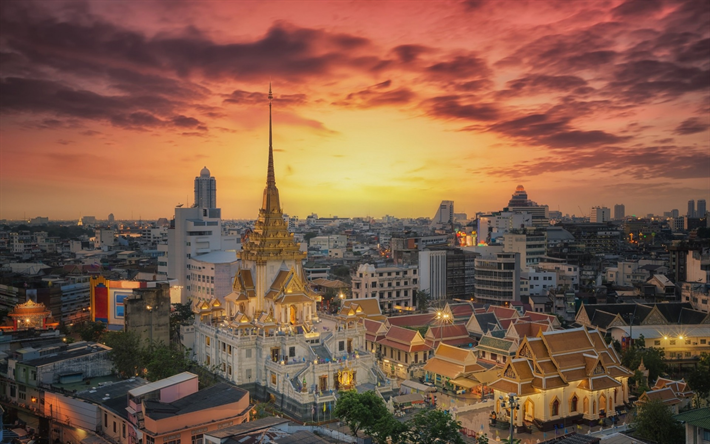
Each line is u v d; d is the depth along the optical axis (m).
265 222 138.75
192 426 78.88
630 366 125.25
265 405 104.31
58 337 128.62
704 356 126.06
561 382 103.75
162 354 110.00
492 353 137.62
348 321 132.75
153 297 141.88
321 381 113.50
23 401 104.00
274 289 133.12
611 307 172.88
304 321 131.25
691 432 73.94
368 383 117.81
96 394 94.06
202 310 138.50
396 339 144.12
